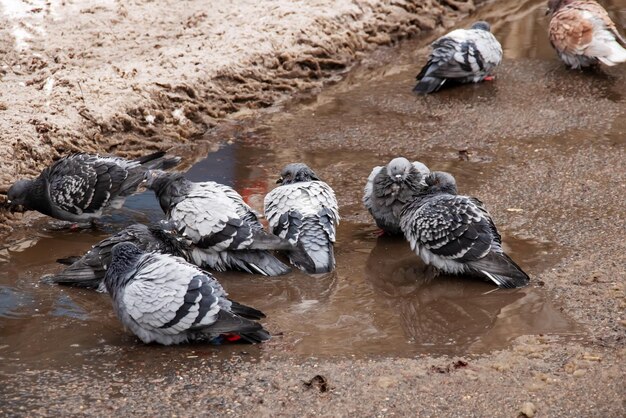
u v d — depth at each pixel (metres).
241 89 14.60
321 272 9.29
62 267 9.59
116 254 7.96
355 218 10.78
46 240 10.33
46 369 7.48
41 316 8.53
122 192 10.40
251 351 7.70
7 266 9.65
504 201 10.89
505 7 19.83
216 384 7.14
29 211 11.07
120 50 14.80
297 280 9.23
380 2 18.06
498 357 7.51
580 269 9.04
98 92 13.17
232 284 9.15
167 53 14.73
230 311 7.66
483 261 8.81
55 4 15.52
